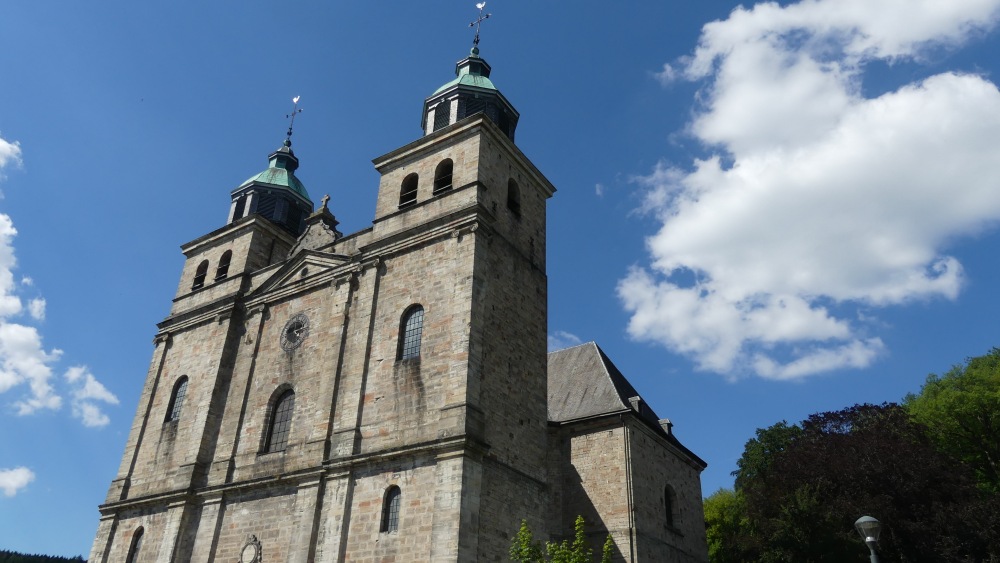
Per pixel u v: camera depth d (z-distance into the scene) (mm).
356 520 26688
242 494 31516
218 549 30828
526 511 27781
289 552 27438
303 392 32562
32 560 76438
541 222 37344
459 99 37906
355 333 31766
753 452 57156
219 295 40312
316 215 39125
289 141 49531
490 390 28016
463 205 31859
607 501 36188
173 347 40719
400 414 28000
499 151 35312
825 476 38469
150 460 36688
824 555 33000
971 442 47375
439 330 29000
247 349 36562
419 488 25750
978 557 33500
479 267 29844
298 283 36250
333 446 29000
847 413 46438
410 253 32250
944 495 36531
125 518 35594
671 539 38531
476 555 24125
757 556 38469
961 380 53125
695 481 44719
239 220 42375
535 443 30062
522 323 32031
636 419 38438
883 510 34844
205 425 34812
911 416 45531
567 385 43438
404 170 36219
